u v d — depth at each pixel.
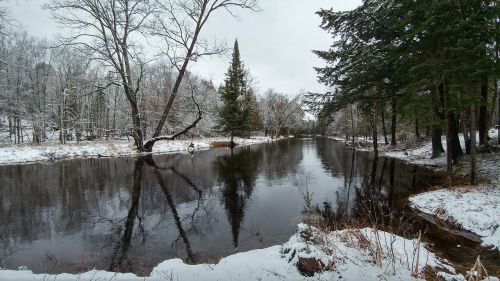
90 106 42.97
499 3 9.84
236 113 42.88
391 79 15.23
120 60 23.30
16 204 10.77
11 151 21.17
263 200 11.47
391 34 14.43
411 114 12.07
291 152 31.27
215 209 10.31
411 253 5.39
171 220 9.20
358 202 11.01
